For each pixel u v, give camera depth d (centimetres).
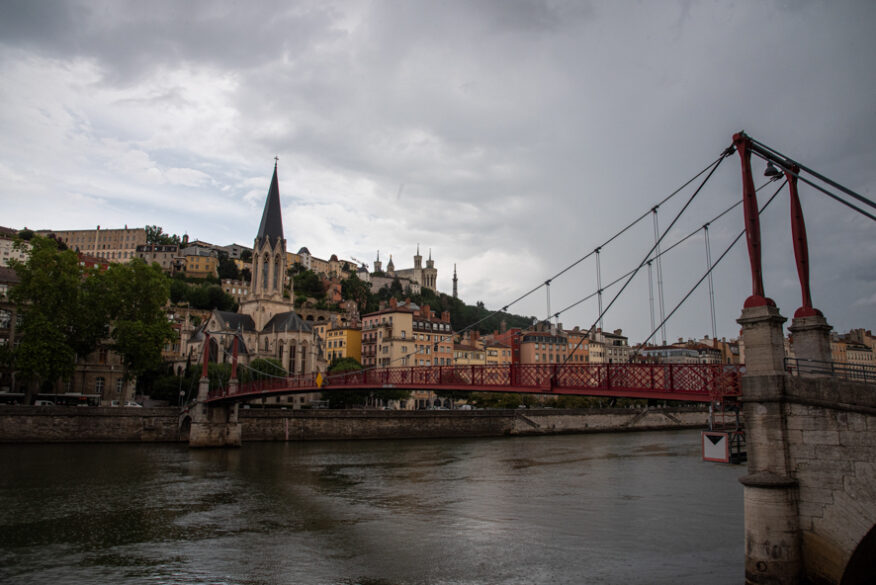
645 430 12469
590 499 4400
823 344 2292
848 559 1886
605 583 2525
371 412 9331
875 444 1853
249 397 6838
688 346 17188
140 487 4725
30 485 4681
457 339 15912
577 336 16938
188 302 19525
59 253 8162
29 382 7781
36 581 2586
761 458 2066
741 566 2734
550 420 11344
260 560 2892
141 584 2556
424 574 2678
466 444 8762
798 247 2339
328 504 4228
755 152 2384
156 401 11206
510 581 2572
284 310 15825
